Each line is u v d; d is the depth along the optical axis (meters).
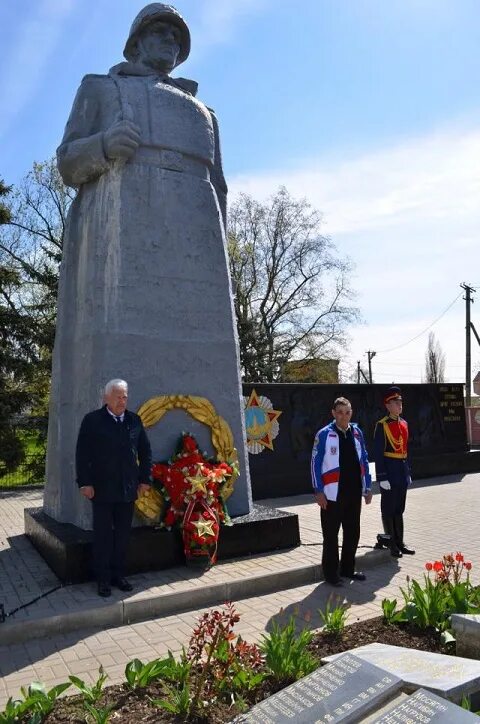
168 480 6.32
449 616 4.41
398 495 7.08
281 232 31.83
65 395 7.18
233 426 7.30
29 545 7.39
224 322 7.41
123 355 6.61
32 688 3.41
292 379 32.56
